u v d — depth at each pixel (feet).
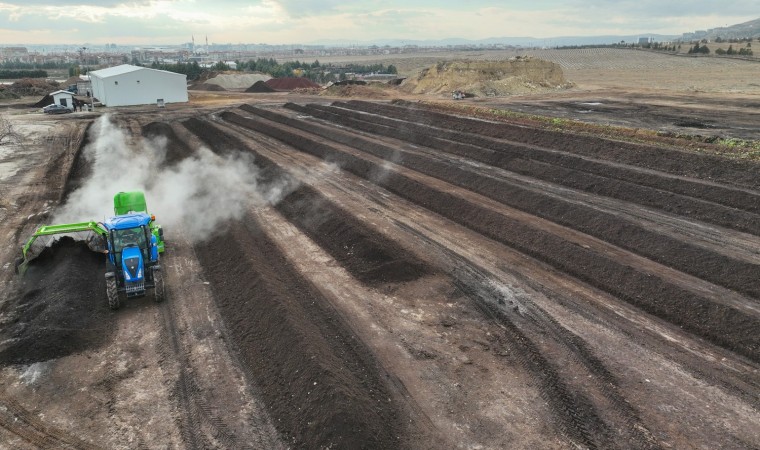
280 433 28.22
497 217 58.13
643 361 33.76
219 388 32.01
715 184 64.28
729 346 35.17
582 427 28.14
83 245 48.91
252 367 34.06
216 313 41.19
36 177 81.92
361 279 46.14
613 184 66.95
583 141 88.28
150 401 30.81
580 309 40.57
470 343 36.19
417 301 42.14
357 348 35.47
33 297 42.27
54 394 31.40
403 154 89.30
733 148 80.64
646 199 62.69
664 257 47.91
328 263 49.98
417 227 58.80
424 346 35.81
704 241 50.75
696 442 26.78
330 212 61.57
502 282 45.24
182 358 35.12
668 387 31.14
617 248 51.19
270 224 61.05
